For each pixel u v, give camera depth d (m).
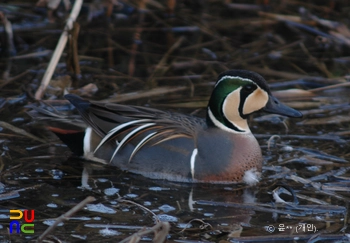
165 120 12.04
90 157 12.30
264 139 13.27
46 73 14.69
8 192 10.62
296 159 12.41
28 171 11.54
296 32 18.86
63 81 15.43
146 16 19.33
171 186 11.41
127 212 10.20
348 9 19.86
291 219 10.20
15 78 15.40
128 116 12.16
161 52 17.38
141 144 11.80
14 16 18.48
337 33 18.39
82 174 11.68
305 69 16.78
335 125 13.96
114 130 12.00
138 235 8.20
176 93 15.19
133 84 15.52
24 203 10.35
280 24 19.17
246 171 11.63
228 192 11.26
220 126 11.95
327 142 13.18
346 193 11.13
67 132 12.31
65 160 12.16
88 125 12.28
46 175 11.46
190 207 10.53
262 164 12.06
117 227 9.62
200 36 18.39
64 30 15.16
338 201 10.82
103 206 10.37
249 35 18.59
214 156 11.56
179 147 11.63
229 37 18.41
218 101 11.92
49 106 14.09
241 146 11.73
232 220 10.10
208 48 17.72
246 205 10.58
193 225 9.84
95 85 15.15
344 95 15.50
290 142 13.14
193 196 11.01
